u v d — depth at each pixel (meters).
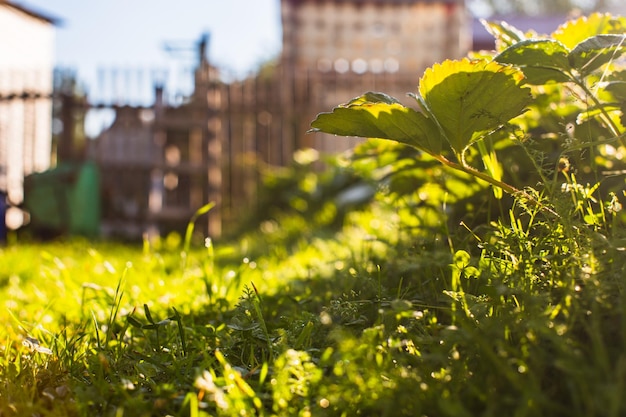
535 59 1.76
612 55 1.73
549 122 2.24
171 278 3.22
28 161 9.99
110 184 9.30
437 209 2.49
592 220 1.55
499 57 1.74
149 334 1.98
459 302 1.55
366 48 11.65
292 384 1.28
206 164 9.33
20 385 1.48
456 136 1.73
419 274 1.98
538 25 16.88
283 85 9.42
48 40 13.89
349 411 1.22
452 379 1.22
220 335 1.82
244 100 9.38
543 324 1.19
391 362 1.29
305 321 1.69
